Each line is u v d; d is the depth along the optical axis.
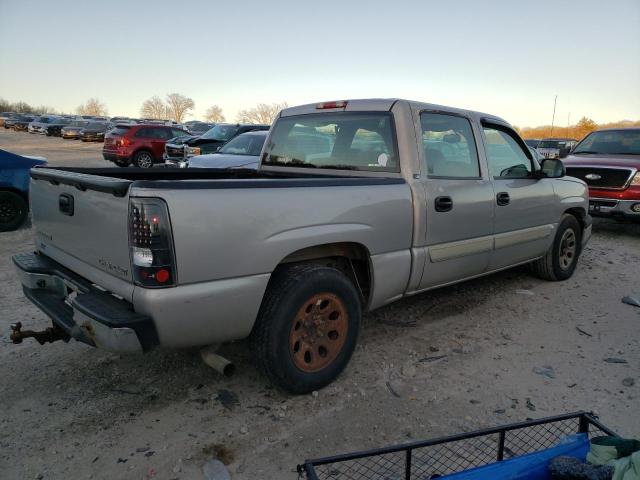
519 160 5.09
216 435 2.91
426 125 4.01
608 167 8.49
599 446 2.07
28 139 39.19
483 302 5.17
